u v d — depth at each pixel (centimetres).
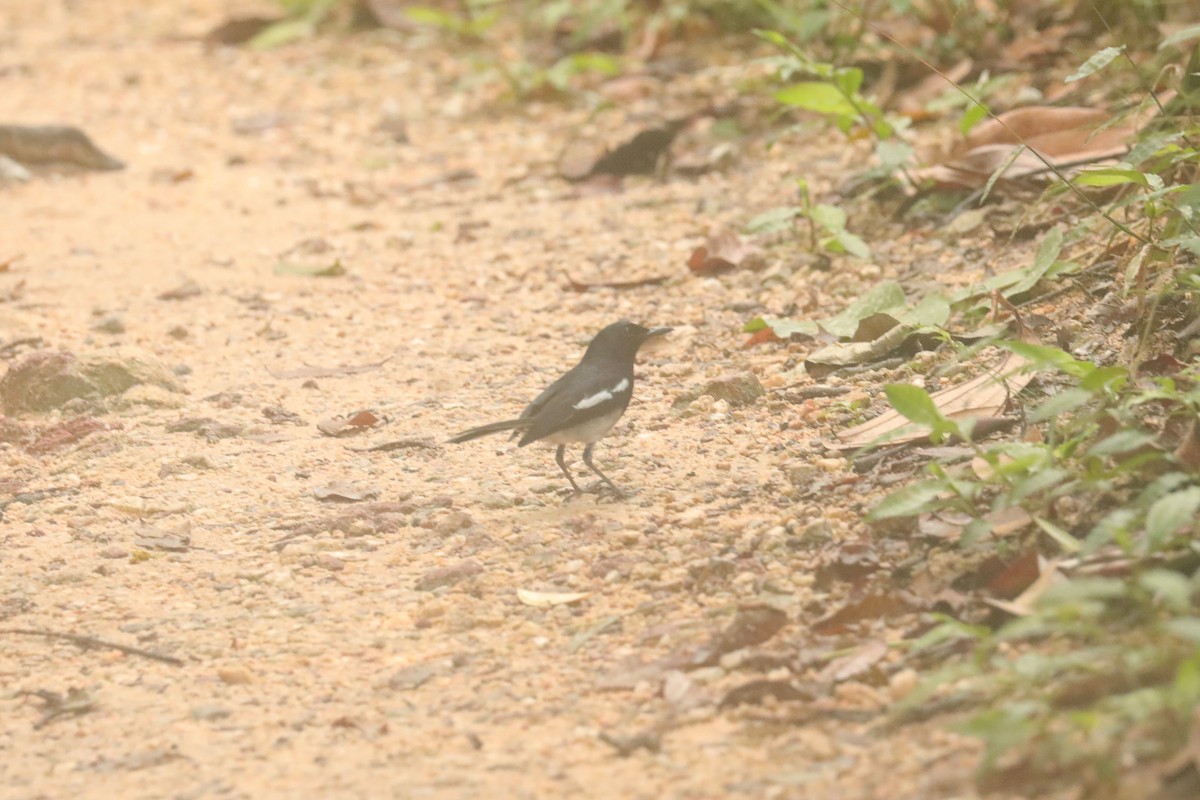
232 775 716
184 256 1641
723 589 850
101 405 1222
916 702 672
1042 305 1162
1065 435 892
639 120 1961
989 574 802
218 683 806
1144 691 616
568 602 859
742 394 1125
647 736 711
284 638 850
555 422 948
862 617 790
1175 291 1051
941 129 1681
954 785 633
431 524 979
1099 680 657
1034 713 650
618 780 680
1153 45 1612
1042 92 1661
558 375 1241
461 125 2089
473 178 1870
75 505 1046
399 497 1023
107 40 2747
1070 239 1111
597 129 1955
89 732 767
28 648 856
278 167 2000
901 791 638
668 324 1323
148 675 821
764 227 1372
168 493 1056
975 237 1363
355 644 839
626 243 1551
